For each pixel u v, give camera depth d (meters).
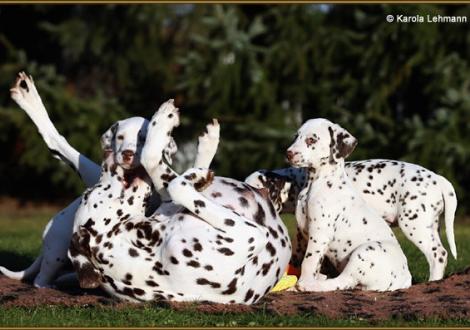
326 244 11.35
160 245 9.30
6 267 14.03
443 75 28.20
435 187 12.05
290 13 30.48
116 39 33.97
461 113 27.61
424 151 27.27
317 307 9.83
